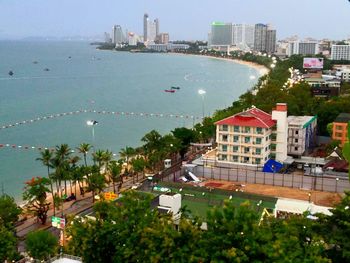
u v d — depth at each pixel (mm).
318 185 105375
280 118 125500
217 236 39500
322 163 125688
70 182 117000
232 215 41031
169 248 40500
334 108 162375
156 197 76812
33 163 141750
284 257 37656
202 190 86125
